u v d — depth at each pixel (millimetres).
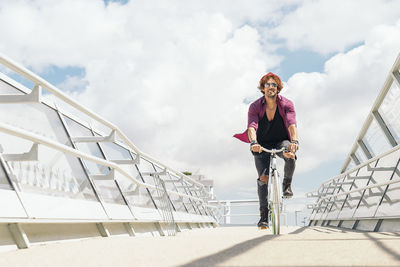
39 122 4961
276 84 4133
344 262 1690
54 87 3639
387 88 6633
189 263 1855
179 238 3869
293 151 3996
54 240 3787
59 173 4773
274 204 4301
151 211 7723
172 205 10461
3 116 4293
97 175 5609
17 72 3158
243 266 1651
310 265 1625
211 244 2949
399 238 3000
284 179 4215
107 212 5262
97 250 2803
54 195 4402
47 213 3744
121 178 7262
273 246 2543
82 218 4363
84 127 6727
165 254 2367
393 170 6168
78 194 4977
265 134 4355
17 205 3375
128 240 3811
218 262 1825
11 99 3379
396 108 6402
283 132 4320
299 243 2736
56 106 5809
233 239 3457
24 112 4750
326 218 11031
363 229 6781
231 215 19094
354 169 7156
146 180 9266
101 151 6902
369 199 7094
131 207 6641
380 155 5645
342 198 9656
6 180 3600
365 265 1570
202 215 14781
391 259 1715
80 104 4211
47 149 4766
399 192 5465
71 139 5535
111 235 5211
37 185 4156
